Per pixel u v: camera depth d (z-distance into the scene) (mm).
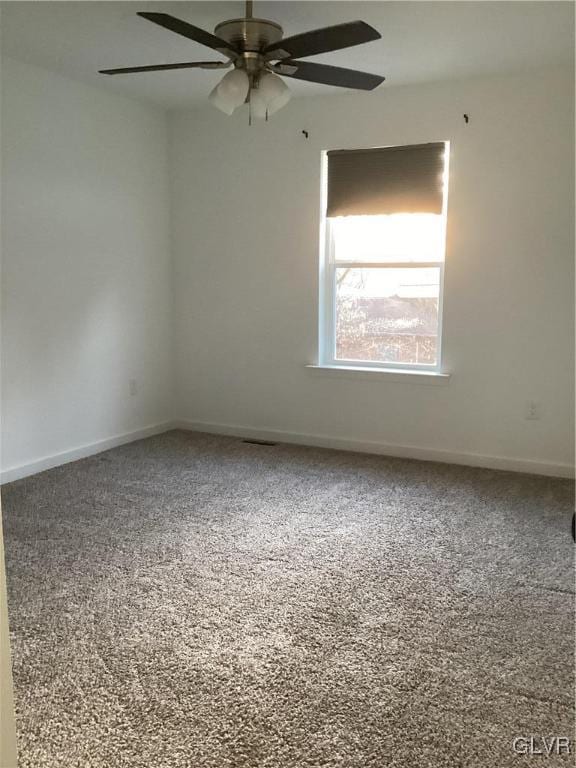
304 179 4465
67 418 4234
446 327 4191
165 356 5105
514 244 3945
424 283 4316
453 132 3994
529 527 3184
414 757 1683
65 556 2842
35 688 1949
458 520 3275
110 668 2047
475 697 1914
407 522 3250
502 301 4023
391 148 4156
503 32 3186
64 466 4152
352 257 4504
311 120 4371
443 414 4285
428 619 2338
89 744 1722
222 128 4691
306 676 2010
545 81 3742
